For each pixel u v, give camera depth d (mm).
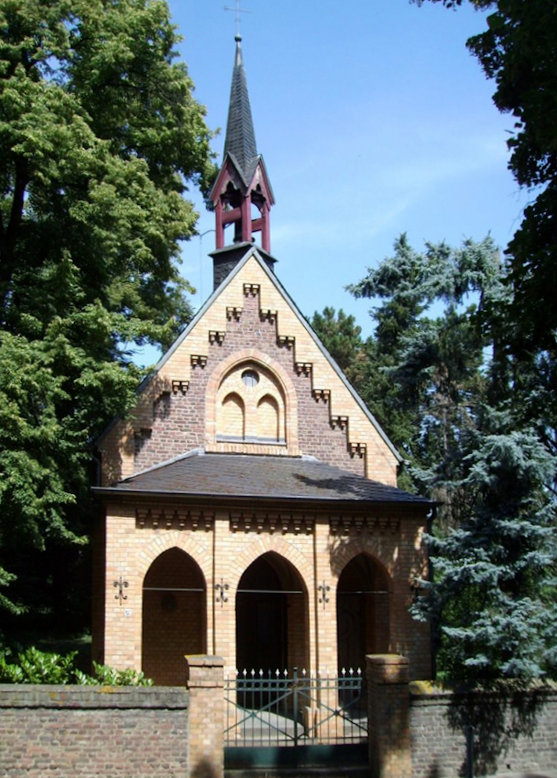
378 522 28000
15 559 35062
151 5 31141
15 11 25578
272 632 30500
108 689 18766
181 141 36125
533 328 20688
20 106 24078
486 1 20422
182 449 29406
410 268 48219
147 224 29797
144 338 29281
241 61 38594
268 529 27016
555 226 19984
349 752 21297
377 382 54094
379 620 29219
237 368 30922
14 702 18188
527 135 19562
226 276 33312
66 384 25625
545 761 21688
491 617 22781
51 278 25250
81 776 18281
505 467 24500
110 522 25516
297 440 30641
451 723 21047
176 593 29375
